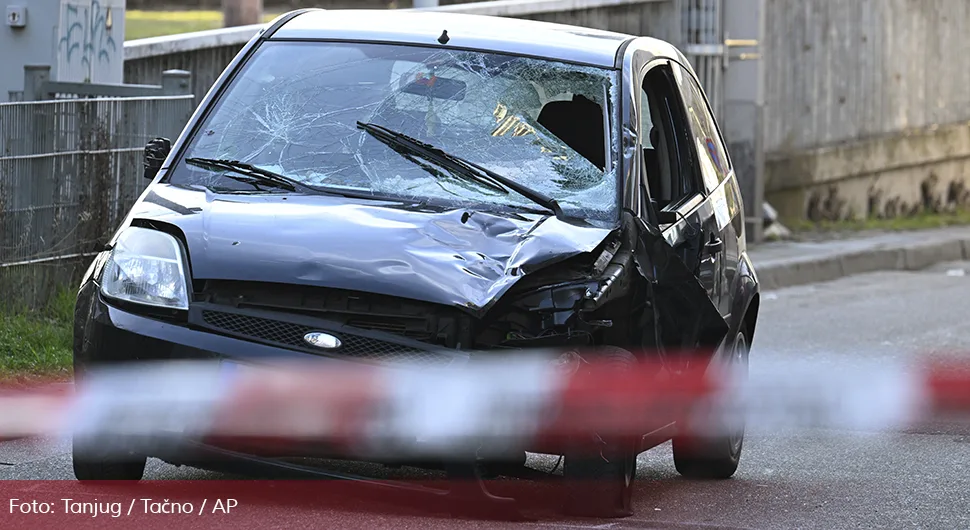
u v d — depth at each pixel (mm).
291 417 12039
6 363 19094
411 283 12109
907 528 14219
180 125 24672
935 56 49719
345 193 13664
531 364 12008
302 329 12133
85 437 13070
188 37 30688
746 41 40219
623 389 12508
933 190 50062
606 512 13016
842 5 45344
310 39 15383
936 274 40156
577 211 13531
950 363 24938
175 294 12492
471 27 15477
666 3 39344
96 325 12633
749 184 40562
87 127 22906
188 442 12422
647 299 13055
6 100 29188
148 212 13242
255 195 13617
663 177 15562
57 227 22500
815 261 38125
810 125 44438
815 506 15039
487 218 13133
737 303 16250
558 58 14930
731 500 15180
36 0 29031
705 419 15273
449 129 14344
